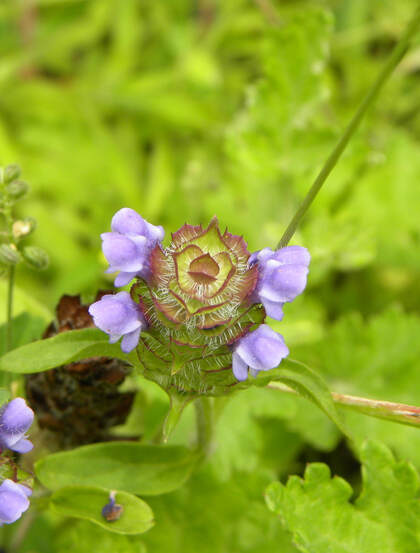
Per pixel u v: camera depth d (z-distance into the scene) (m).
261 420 0.19
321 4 0.28
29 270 0.23
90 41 0.28
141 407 0.17
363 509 0.15
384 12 0.28
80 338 0.13
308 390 0.13
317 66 0.20
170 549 0.17
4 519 0.12
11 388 0.16
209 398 0.14
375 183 0.23
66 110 0.26
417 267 0.22
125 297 0.12
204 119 0.27
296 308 0.20
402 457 0.18
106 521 0.14
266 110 0.20
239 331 0.12
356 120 0.14
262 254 0.12
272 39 0.20
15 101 0.26
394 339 0.20
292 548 0.17
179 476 0.15
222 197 0.22
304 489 0.15
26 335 0.16
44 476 0.14
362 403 0.14
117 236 0.12
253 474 0.17
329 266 0.21
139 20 0.29
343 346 0.20
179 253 0.12
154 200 0.25
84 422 0.15
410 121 0.27
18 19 0.28
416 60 0.27
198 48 0.28
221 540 0.17
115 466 0.15
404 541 0.15
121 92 0.27
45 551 0.18
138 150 0.27
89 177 0.25
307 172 0.20
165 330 0.12
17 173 0.15
